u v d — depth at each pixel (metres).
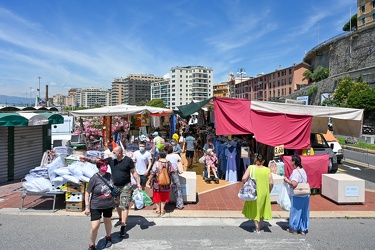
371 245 5.16
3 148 9.95
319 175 8.56
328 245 5.15
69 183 6.79
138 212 6.84
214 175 10.45
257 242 5.25
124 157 5.65
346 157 17.20
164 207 7.27
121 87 176.25
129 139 16.27
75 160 7.64
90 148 13.92
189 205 7.47
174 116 20.92
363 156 17.70
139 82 173.50
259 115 9.61
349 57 47.91
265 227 6.05
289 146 9.55
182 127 28.92
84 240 5.25
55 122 11.18
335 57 52.44
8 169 10.08
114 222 6.23
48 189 6.82
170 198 7.59
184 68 143.50
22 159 10.71
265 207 5.65
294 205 5.70
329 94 44.28
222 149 10.47
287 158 8.50
